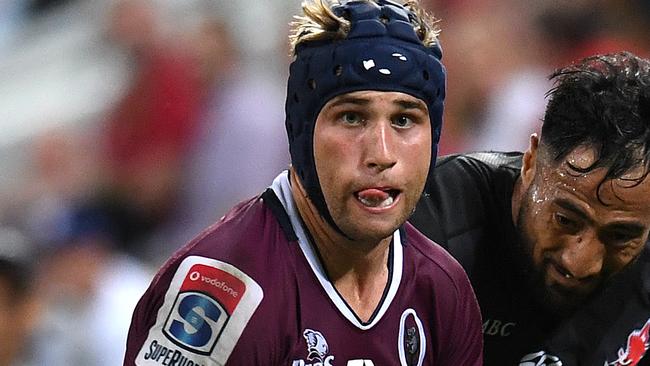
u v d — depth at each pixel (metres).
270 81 18.53
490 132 17.27
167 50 19.47
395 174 6.69
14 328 13.48
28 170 20.36
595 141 7.61
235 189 17.83
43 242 17.22
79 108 21.23
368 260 7.14
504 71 17.62
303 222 7.16
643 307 8.81
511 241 8.40
